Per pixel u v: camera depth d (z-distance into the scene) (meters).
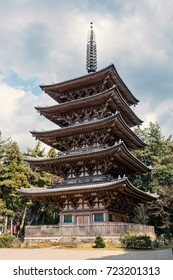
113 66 39.84
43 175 60.75
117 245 31.20
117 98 39.62
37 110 44.56
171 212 55.62
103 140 39.78
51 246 33.12
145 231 38.97
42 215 62.78
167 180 60.22
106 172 37.88
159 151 71.69
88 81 43.25
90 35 53.94
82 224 36.62
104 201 35.91
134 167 43.00
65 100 47.97
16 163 56.41
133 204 43.44
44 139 43.38
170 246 37.41
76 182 39.12
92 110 42.75
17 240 37.62
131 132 40.25
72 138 42.09
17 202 58.16
